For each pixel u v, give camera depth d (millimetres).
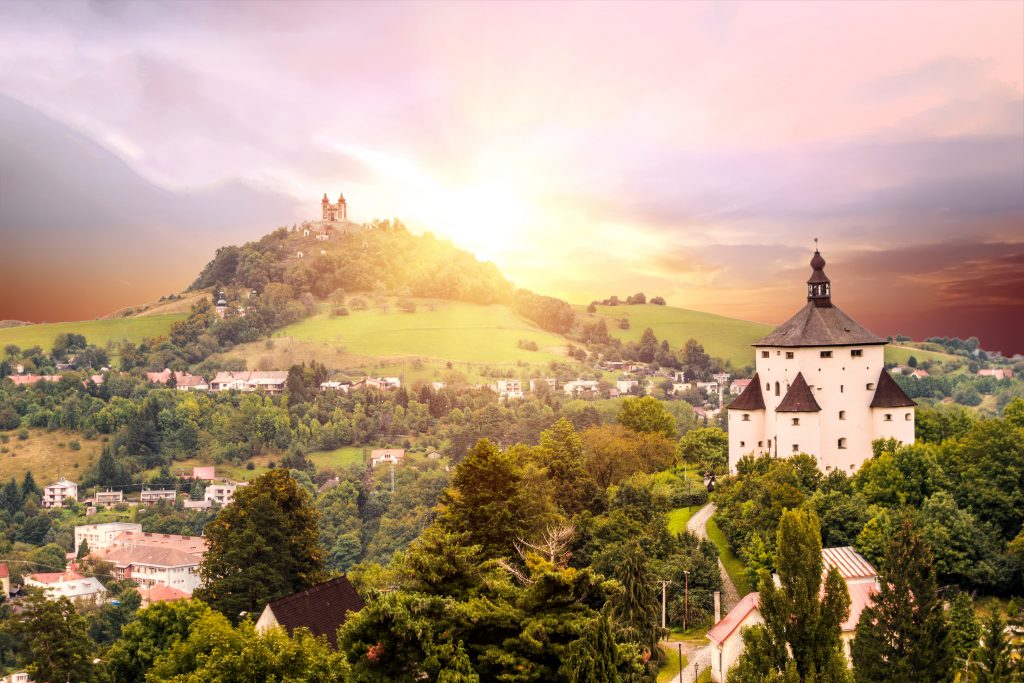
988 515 104938
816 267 142500
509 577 73188
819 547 78562
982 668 73125
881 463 116812
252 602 106250
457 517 92375
